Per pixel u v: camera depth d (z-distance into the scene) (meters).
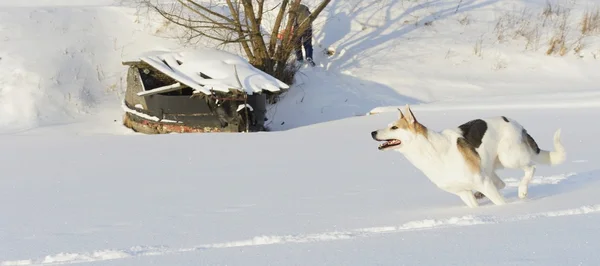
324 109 23.67
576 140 12.86
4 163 13.15
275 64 24.16
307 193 9.23
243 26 23.62
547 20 28.58
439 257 5.13
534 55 26.42
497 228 6.08
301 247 5.86
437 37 27.62
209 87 19.19
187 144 14.91
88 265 5.64
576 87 24.17
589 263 4.62
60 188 10.41
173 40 26.19
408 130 7.86
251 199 8.94
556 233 5.63
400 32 27.94
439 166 7.89
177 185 10.34
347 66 25.97
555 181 9.27
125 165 12.52
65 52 25.05
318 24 28.14
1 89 23.39
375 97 24.23
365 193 9.05
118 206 8.80
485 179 7.87
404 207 7.94
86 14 27.06
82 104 23.42
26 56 24.42
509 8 29.33
